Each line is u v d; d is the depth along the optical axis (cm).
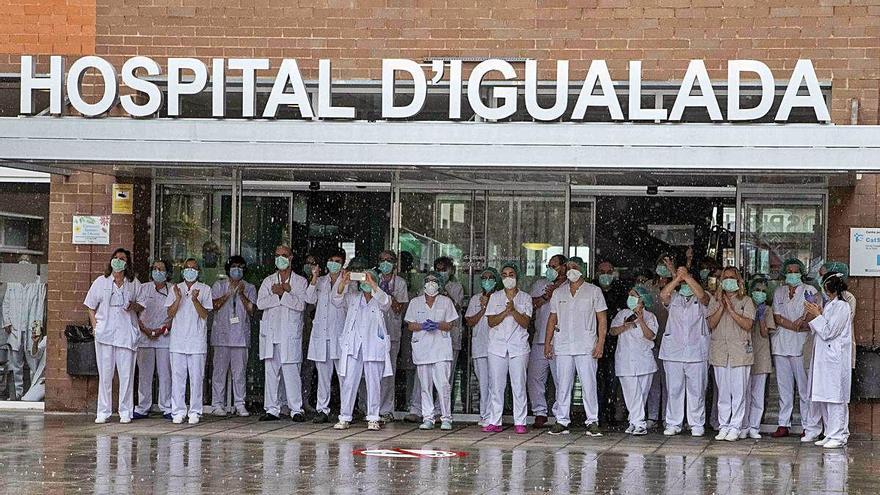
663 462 1466
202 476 1298
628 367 1756
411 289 1925
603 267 1848
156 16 1892
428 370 1777
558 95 1570
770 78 1553
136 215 1922
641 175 1756
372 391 1753
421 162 1576
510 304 1752
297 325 1827
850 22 1789
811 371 1645
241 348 1900
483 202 1922
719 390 1720
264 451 1506
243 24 1880
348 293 1778
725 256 2025
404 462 1426
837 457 1538
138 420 1834
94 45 1903
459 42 1850
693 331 1745
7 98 1947
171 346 1791
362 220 2006
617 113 1566
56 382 1917
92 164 1673
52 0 1911
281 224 1995
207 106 1922
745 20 1808
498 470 1375
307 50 1873
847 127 1513
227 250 1967
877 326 1786
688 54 1817
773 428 1816
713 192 2014
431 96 1845
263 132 1595
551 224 1916
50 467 1355
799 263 1734
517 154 1562
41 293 1958
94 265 1916
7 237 1956
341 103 1922
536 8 1839
